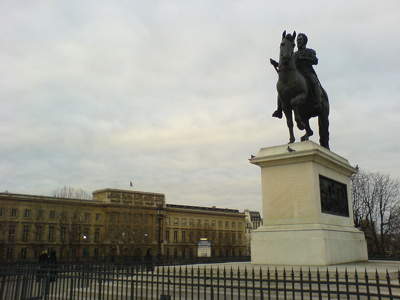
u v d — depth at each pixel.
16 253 88.69
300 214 11.62
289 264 11.17
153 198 123.88
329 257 10.90
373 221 50.25
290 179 12.05
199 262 23.56
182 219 129.88
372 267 10.41
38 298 11.46
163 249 118.19
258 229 12.12
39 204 93.19
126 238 106.00
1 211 89.06
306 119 14.80
